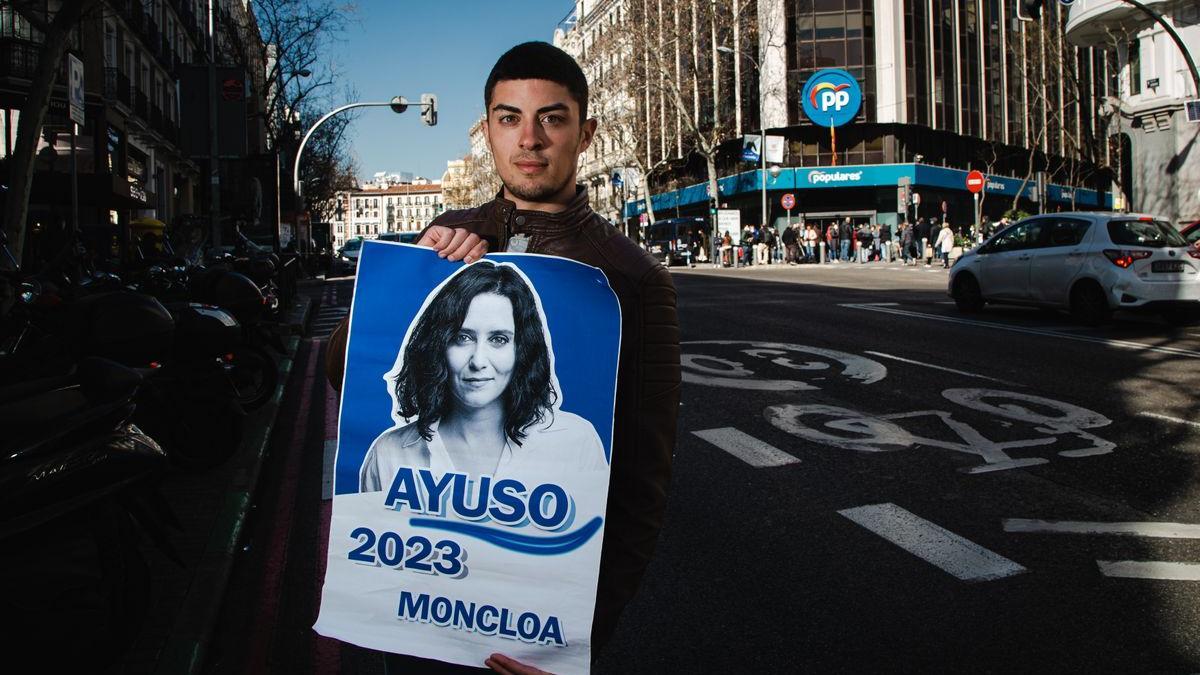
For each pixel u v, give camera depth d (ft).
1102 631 11.01
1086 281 39.99
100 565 9.05
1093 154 204.13
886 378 27.71
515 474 5.51
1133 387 25.79
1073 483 17.06
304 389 29.86
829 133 149.07
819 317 44.21
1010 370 28.71
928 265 109.81
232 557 13.78
